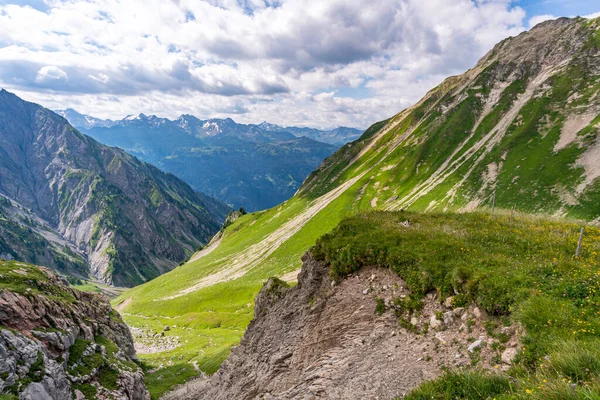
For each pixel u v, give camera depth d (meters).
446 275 19.31
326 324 23.41
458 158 186.88
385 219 31.23
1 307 40.66
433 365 15.62
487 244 23.12
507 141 172.12
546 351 12.56
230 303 126.06
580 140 141.12
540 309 14.50
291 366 24.62
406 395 13.09
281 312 31.95
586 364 10.36
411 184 188.25
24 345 37.56
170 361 79.38
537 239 23.33
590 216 102.75
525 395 9.80
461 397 11.73
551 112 175.62
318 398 17.05
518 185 136.88
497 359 14.09
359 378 16.92
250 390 27.98
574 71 196.00
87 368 45.25
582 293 14.89
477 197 144.00
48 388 35.84
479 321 16.50
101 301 74.81
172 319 127.38
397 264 22.48
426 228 27.38
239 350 37.19
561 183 125.06
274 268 143.88
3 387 31.89
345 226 29.62
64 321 49.19
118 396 44.25
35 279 56.69
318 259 29.22
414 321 18.91
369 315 21.23
